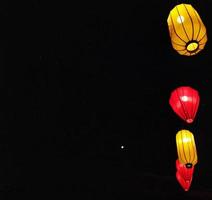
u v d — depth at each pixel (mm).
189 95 4547
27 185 6680
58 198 6805
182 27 3564
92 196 7059
